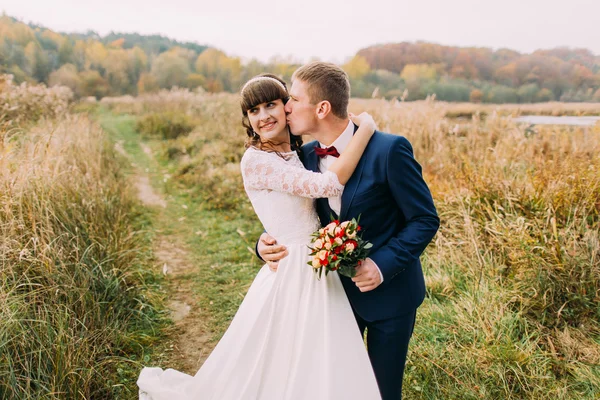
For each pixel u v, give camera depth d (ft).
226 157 26.61
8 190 10.96
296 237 6.36
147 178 26.25
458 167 15.72
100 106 89.86
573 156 13.64
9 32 102.89
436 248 12.84
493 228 11.62
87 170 17.69
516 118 20.63
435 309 10.30
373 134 6.00
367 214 5.81
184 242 16.70
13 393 6.81
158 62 147.02
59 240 10.73
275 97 6.19
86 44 148.25
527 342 8.84
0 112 22.68
